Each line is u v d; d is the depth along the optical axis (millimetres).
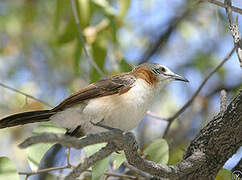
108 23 13055
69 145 6148
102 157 7137
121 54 13445
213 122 8766
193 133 14180
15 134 14992
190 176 8781
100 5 12398
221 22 14758
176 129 14492
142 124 15086
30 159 8789
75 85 15125
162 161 9031
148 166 7707
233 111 8352
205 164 8664
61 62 16859
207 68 15898
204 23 16594
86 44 12719
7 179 8023
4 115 14250
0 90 14812
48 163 14109
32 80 16609
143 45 16641
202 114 14891
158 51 16594
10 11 16922
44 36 16984
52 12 16875
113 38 12438
